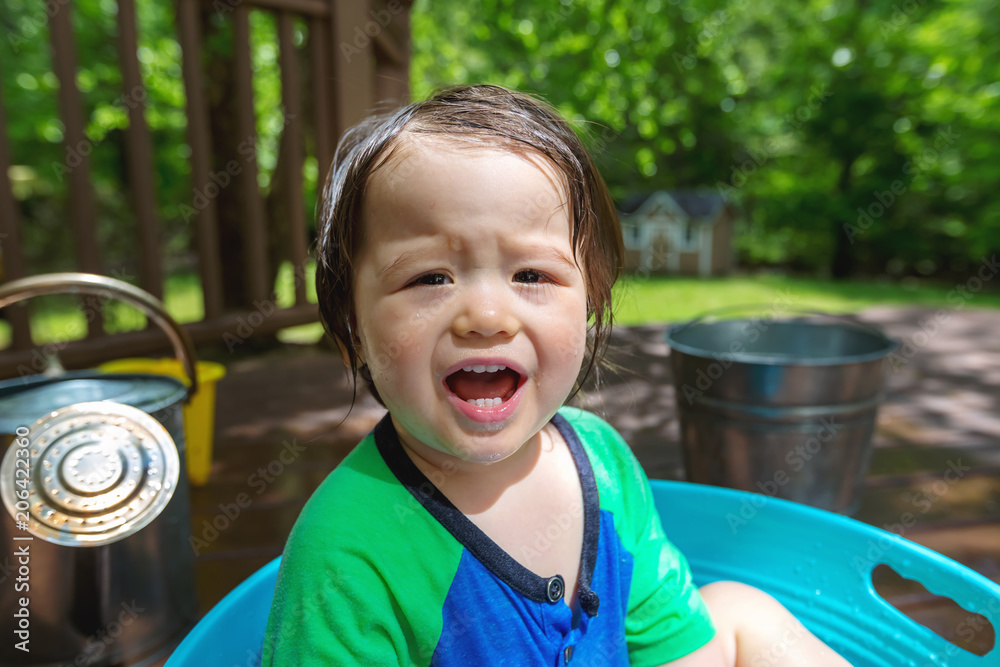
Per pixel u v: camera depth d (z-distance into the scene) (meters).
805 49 10.20
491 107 0.67
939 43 9.17
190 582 1.15
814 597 1.04
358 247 0.64
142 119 2.21
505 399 0.62
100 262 2.14
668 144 9.50
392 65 3.35
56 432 0.97
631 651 0.81
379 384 0.62
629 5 7.18
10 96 5.61
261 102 5.36
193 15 2.30
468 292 0.58
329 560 0.62
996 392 2.64
